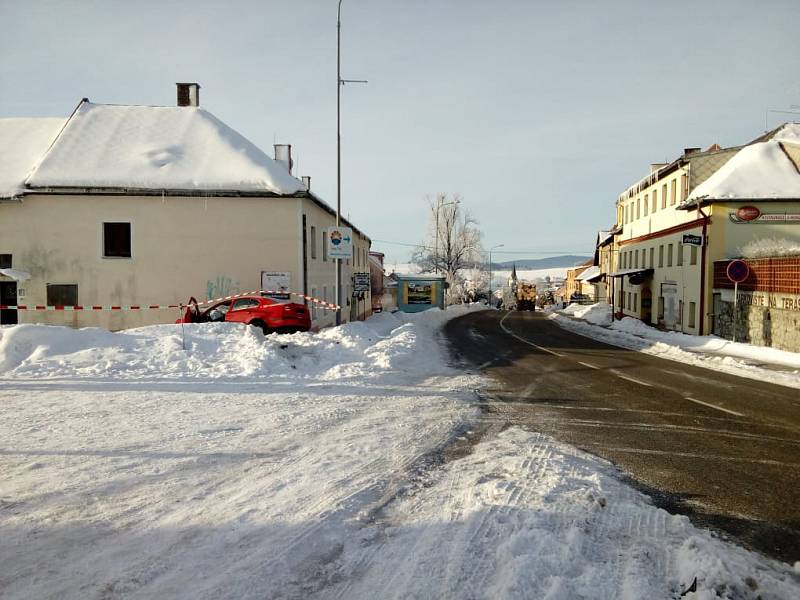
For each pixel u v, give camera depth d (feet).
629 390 36.24
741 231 78.13
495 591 10.62
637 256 123.85
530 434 23.89
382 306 192.13
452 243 221.66
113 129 79.30
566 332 96.27
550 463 19.24
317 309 79.51
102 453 19.11
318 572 11.48
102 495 15.33
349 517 14.33
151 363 37.06
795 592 10.84
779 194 77.41
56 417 24.07
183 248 70.33
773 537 13.84
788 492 17.12
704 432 24.84
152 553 12.09
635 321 102.17
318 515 14.33
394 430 23.81
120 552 12.09
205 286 70.44
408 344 55.31
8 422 23.06
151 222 70.18
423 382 37.52
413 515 14.55
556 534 13.12
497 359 53.42
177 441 20.84
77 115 81.20
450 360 51.72
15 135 83.66
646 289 114.32
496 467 18.79
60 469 17.35
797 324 56.54
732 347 64.23
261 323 58.44
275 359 39.17
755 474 18.88
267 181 71.26
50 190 68.64
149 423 23.39
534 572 11.09
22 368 35.01
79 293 70.08
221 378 34.60
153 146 76.28
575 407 30.27
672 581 11.23
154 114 83.61
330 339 49.37
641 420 27.22
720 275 76.23
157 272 70.28
